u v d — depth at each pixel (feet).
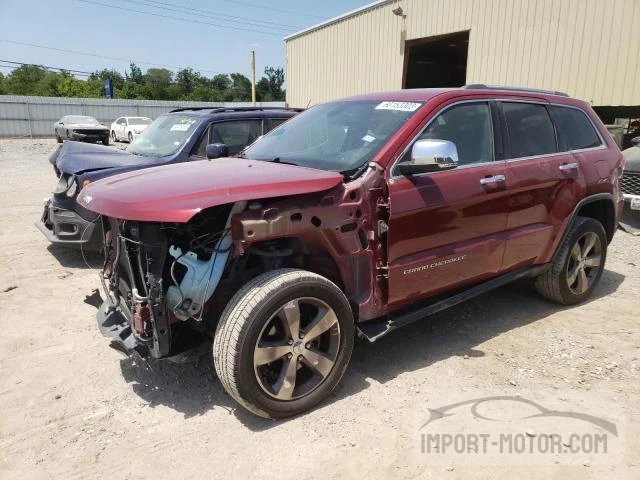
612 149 16.30
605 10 38.45
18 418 10.15
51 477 8.59
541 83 43.24
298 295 9.69
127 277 10.65
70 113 122.01
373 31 58.90
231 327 9.25
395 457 9.02
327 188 9.98
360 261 10.88
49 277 18.21
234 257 9.59
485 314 15.14
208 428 9.86
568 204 14.53
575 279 15.62
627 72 37.68
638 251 21.85
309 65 70.38
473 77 48.73
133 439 9.55
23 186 39.83
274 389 9.78
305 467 8.80
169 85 292.81
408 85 72.84
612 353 12.76
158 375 11.71
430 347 13.07
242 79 311.27
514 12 44.45
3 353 12.70
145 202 9.13
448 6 49.88
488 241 12.71
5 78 222.89
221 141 21.91
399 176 10.94
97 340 13.42
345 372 11.82
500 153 13.03
